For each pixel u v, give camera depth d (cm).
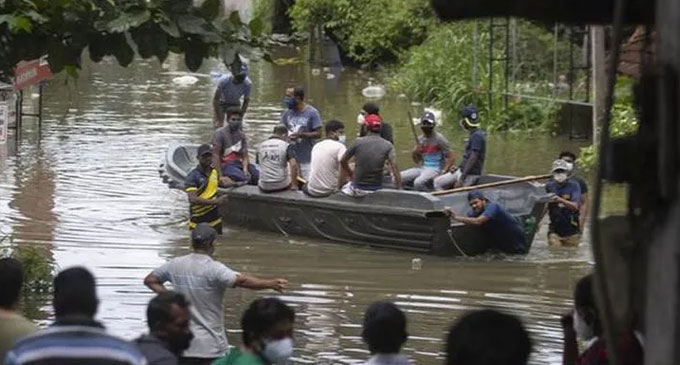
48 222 2205
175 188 2309
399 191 1991
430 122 2280
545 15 467
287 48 6028
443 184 2231
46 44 1107
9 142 3188
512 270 1888
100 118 3725
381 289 1762
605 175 449
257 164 2352
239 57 1095
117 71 5144
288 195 2128
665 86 409
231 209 2211
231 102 3045
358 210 2027
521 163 2936
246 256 1975
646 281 444
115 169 2795
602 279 452
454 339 574
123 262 1891
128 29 1062
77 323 660
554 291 1755
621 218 491
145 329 1484
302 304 1673
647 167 441
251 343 838
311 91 4562
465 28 4097
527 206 2011
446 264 1927
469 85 3791
